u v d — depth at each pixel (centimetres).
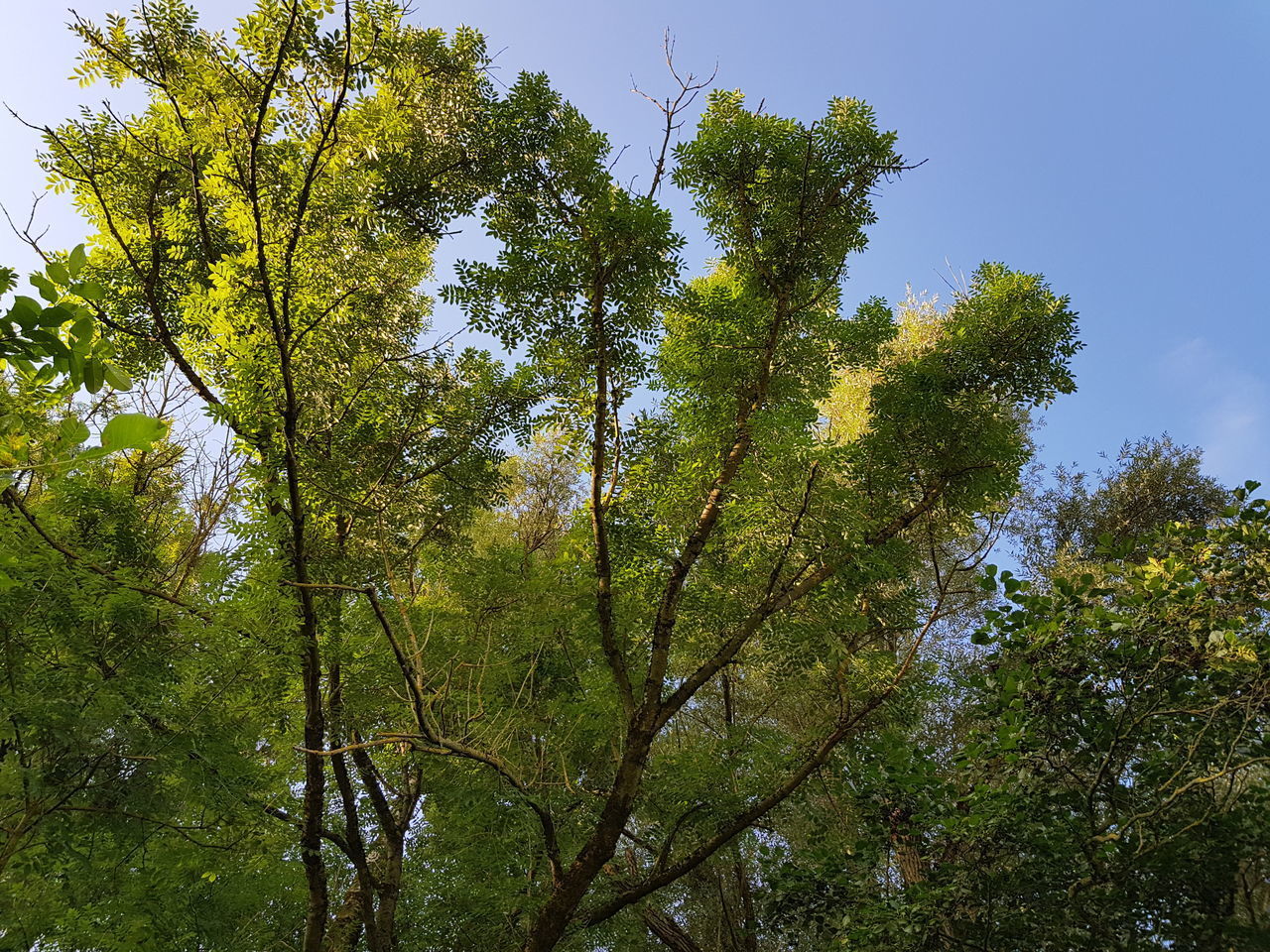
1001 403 1051
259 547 708
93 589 619
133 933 656
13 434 209
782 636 866
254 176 711
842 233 959
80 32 711
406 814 953
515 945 915
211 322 723
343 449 824
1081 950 543
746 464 848
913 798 707
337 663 828
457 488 964
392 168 870
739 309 975
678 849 1018
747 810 873
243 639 686
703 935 1152
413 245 969
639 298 834
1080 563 1298
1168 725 577
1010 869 591
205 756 639
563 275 810
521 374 941
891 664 909
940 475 966
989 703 625
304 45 717
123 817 581
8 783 525
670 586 877
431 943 952
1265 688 518
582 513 916
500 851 911
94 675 613
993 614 620
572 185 867
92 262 865
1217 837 518
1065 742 591
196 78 702
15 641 573
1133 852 546
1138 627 571
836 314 1067
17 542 604
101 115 830
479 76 895
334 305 748
